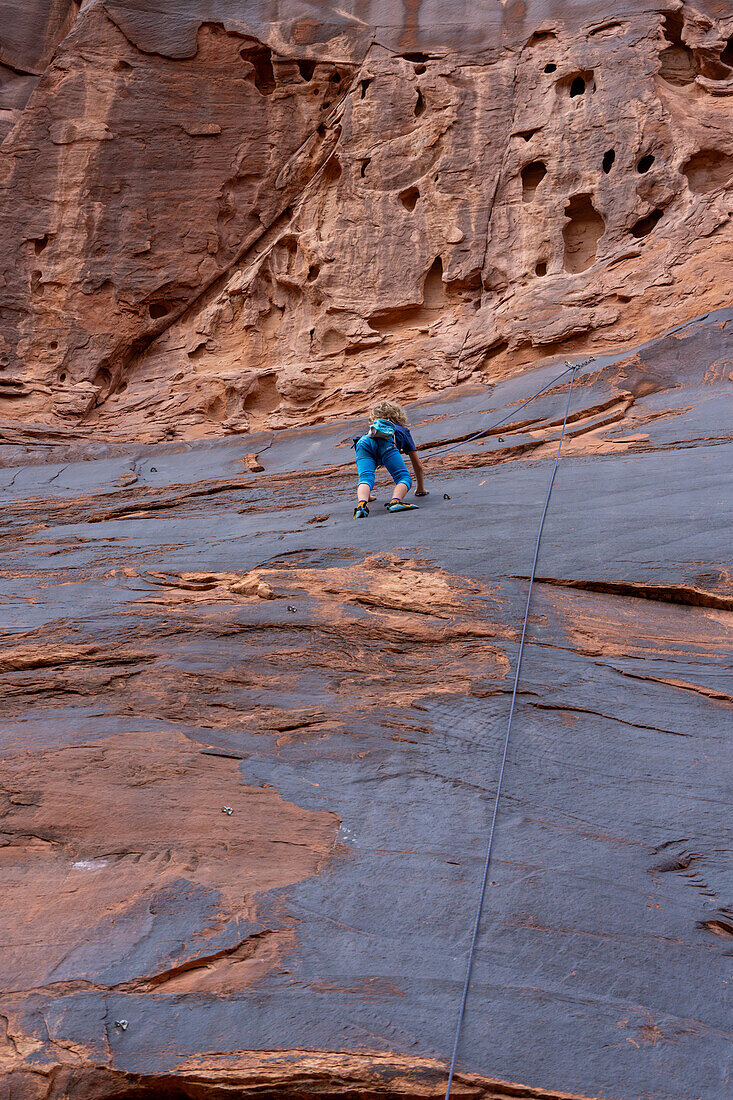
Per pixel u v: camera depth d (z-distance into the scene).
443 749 3.39
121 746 3.43
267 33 16.72
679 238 12.05
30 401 15.83
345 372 14.20
